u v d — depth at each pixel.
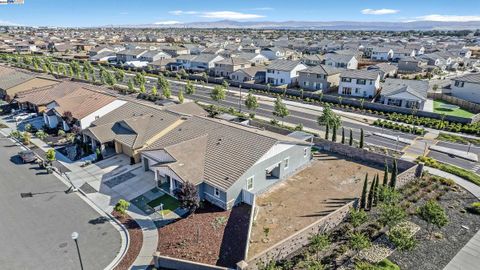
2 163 38.41
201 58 109.00
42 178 34.88
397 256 23.28
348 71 76.94
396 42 174.62
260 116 58.69
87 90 55.47
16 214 28.45
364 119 57.47
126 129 41.19
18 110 60.06
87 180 34.38
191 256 23.16
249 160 30.67
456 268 22.20
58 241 25.11
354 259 22.97
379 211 28.73
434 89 77.94
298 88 83.44
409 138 48.22
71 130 46.84
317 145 43.44
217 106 64.62
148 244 24.72
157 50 125.81
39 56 134.12
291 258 23.14
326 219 25.58
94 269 22.34
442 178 34.34
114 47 143.75
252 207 27.78
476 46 169.75
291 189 32.59
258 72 92.12
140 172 35.97
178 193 27.38
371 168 37.19
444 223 24.12
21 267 22.48
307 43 177.38
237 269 20.23
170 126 40.59
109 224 27.20
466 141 46.72
